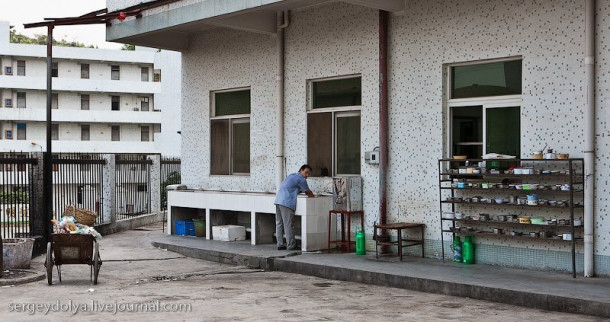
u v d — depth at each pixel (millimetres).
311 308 8602
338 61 13516
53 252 10859
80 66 57625
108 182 18156
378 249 12664
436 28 11852
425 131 12023
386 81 12516
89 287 10320
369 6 11930
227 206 14914
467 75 11633
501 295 9000
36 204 13953
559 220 10070
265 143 15141
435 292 9758
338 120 13797
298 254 12773
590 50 9812
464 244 11305
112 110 58375
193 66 17047
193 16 13773
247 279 11227
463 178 11547
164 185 23516
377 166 12859
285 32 14586
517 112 10930
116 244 15758
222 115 16453
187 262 13266
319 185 13930
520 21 10734
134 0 15828
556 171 10109
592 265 9836
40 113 55438
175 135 59375
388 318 7969
